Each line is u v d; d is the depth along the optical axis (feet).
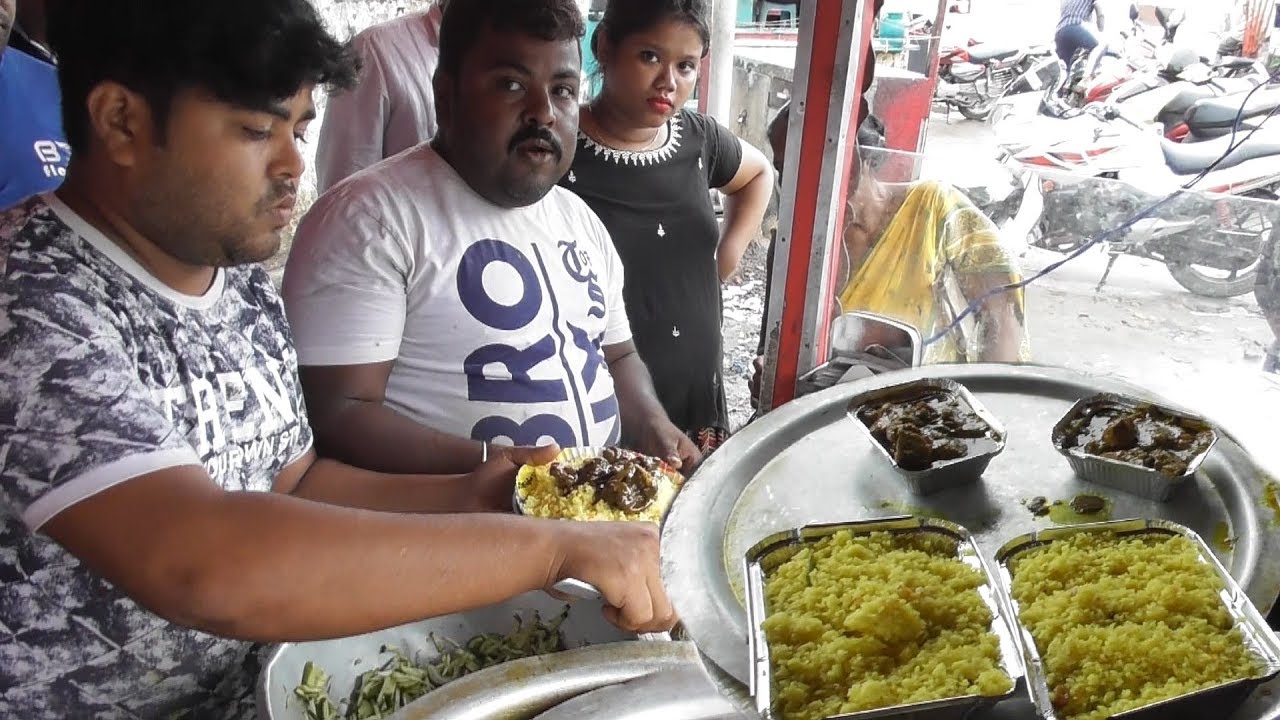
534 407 5.55
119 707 3.43
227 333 3.57
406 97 8.79
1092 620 2.90
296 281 5.27
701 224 8.02
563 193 6.12
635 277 7.79
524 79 5.10
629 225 7.66
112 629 3.31
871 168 6.38
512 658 4.24
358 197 5.26
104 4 2.73
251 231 3.14
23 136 5.48
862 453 3.99
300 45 2.93
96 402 2.82
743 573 3.27
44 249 2.97
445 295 5.35
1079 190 8.75
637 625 3.57
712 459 3.91
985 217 6.57
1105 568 3.09
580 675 3.50
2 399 2.77
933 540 3.28
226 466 3.54
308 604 2.90
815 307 5.46
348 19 14.15
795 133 5.02
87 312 2.94
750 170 9.09
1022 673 2.65
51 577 3.14
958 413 4.09
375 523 3.07
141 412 2.89
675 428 6.31
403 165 5.45
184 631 3.51
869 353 6.67
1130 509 3.54
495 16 5.01
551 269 5.68
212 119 2.89
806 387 5.76
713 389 8.57
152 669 3.46
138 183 2.99
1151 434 3.76
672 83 7.30
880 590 2.97
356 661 4.07
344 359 5.15
